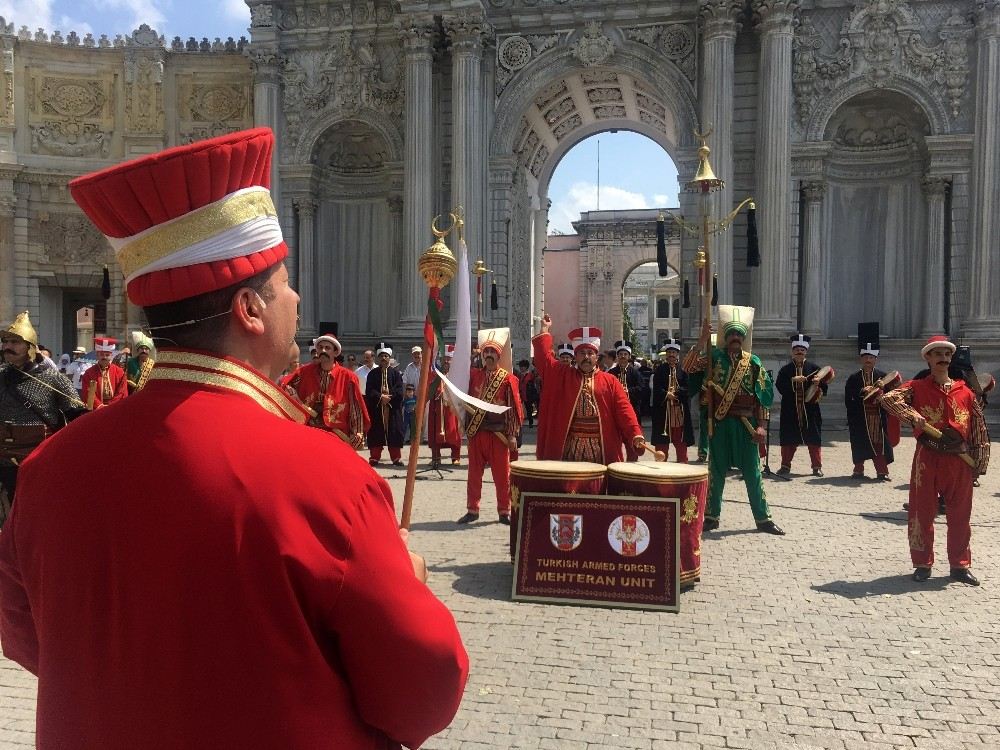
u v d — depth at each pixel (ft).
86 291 101.09
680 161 79.82
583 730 15.62
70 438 5.30
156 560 4.72
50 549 5.04
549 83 83.92
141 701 4.70
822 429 70.79
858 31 76.84
